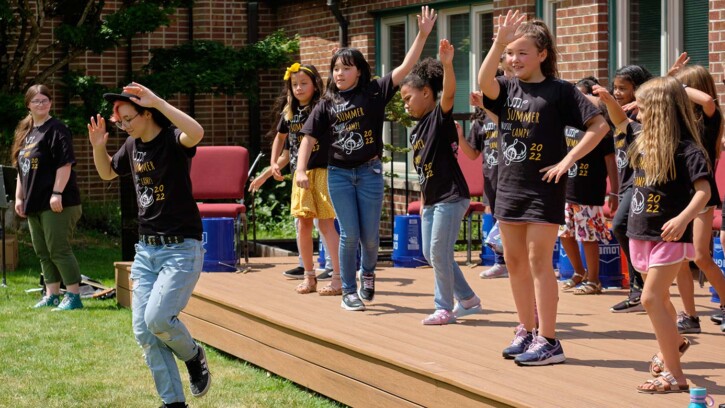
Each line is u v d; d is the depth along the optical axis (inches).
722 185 337.1
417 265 382.6
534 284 225.0
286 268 384.5
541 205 218.8
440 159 261.4
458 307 278.4
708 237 251.8
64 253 388.5
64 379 288.0
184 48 617.9
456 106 559.5
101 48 575.2
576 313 286.2
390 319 277.3
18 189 387.2
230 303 304.5
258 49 619.8
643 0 423.2
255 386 277.0
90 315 380.5
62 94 631.8
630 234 212.2
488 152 332.2
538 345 224.2
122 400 266.2
